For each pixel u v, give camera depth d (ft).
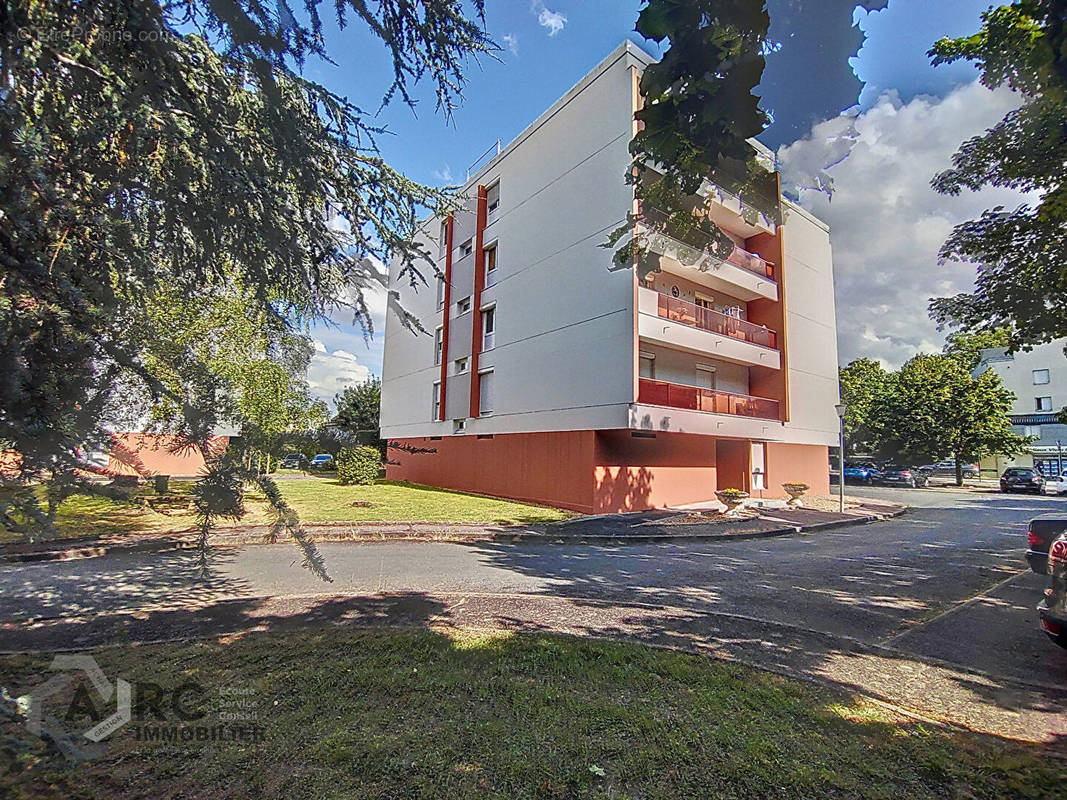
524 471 54.34
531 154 55.77
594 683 11.70
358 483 62.08
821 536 39.70
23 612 16.98
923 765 8.77
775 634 15.84
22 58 5.02
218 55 6.21
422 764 8.43
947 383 101.45
